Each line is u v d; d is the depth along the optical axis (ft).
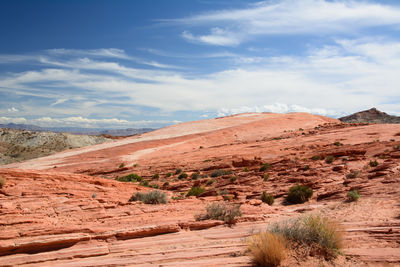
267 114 497.87
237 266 19.93
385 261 19.11
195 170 140.97
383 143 133.59
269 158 147.02
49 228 28.40
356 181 58.39
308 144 177.68
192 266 20.38
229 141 292.81
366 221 30.04
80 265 21.99
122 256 23.94
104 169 176.76
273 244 19.75
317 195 55.31
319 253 20.71
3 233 26.23
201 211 39.68
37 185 50.55
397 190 44.16
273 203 56.08
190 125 422.41
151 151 253.85
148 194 47.11
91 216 34.96
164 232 30.30
